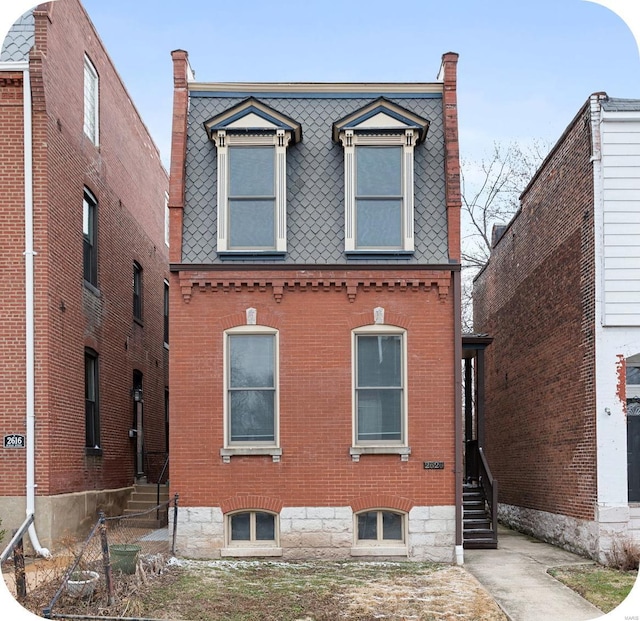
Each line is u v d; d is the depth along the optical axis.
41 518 13.35
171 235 14.11
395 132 14.54
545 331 17.25
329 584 11.58
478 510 16.52
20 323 13.70
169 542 13.81
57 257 14.46
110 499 17.44
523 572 12.90
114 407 18.42
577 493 14.84
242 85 15.41
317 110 15.45
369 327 14.08
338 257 14.23
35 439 13.48
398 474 13.84
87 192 16.64
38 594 10.17
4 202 13.87
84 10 16.48
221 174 14.39
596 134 14.25
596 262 14.09
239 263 13.98
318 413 13.89
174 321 13.99
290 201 14.61
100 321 17.39
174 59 14.92
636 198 14.08
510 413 20.50
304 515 13.70
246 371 14.10
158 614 9.72
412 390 13.98
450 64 15.21
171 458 13.79
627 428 15.01
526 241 19.14
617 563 13.13
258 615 9.87
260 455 13.79
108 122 18.44
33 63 13.75
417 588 11.45
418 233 14.45
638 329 13.96
